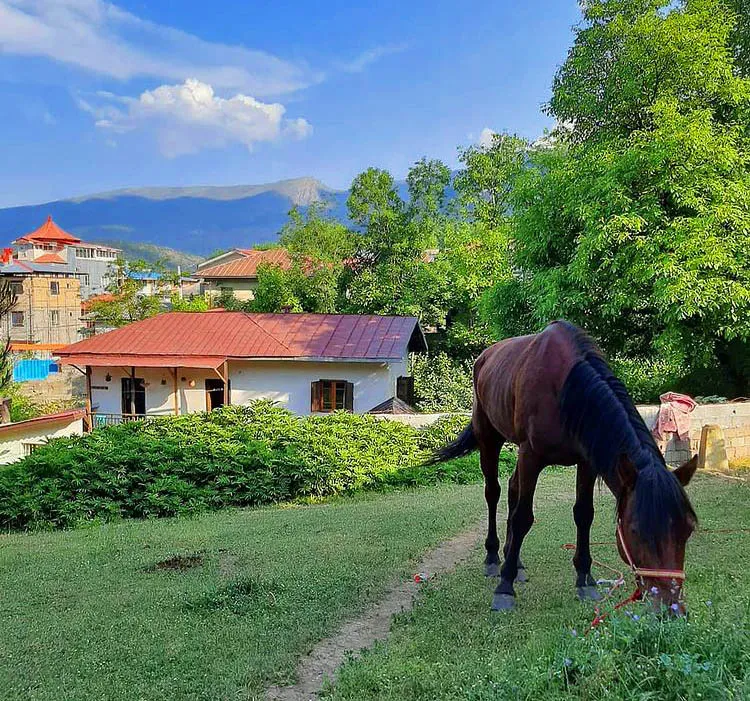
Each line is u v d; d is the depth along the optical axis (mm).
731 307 11656
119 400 21891
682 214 12453
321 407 20656
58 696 3660
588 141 14727
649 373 16750
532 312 14859
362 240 28312
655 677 2627
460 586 5035
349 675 3561
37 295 44531
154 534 8234
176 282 47406
